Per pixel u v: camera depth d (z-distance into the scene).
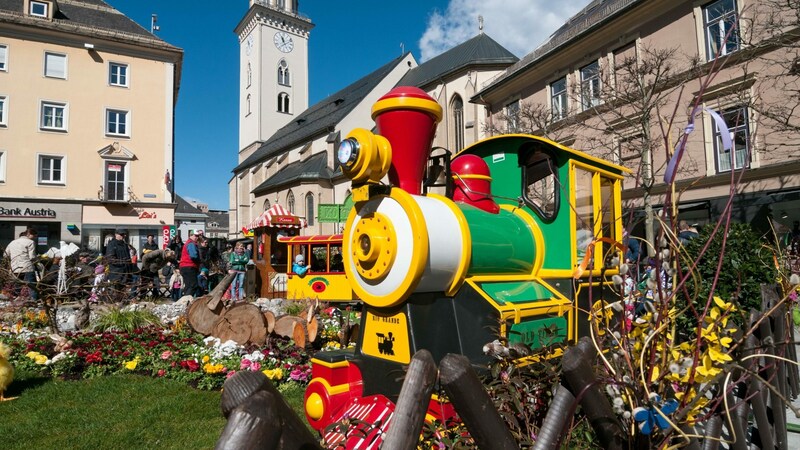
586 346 1.69
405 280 3.14
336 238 12.81
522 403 2.28
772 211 12.59
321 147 41.44
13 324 8.34
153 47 29.58
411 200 3.23
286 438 1.18
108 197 28.53
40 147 27.02
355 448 2.72
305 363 5.95
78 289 8.13
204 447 3.76
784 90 11.97
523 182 4.48
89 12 30.25
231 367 5.66
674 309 1.89
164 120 29.98
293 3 58.50
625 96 13.10
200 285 14.36
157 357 6.27
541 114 17.39
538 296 3.72
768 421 2.71
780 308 2.94
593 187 4.49
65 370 5.96
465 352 3.25
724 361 1.66
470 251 3.42
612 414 1.65
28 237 10.30
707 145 13.91
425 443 2.26
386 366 3.25
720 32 13.97
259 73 55.53
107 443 3.81
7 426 4.16
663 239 1.74
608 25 16.95
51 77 27.36
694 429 1.84
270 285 15.48
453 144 30.44
